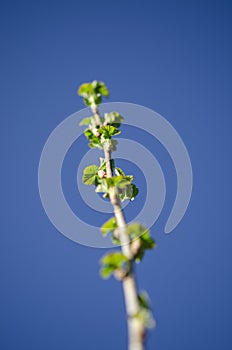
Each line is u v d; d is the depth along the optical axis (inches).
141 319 118.0
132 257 141.6
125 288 130.2
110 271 135.9
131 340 115.7
